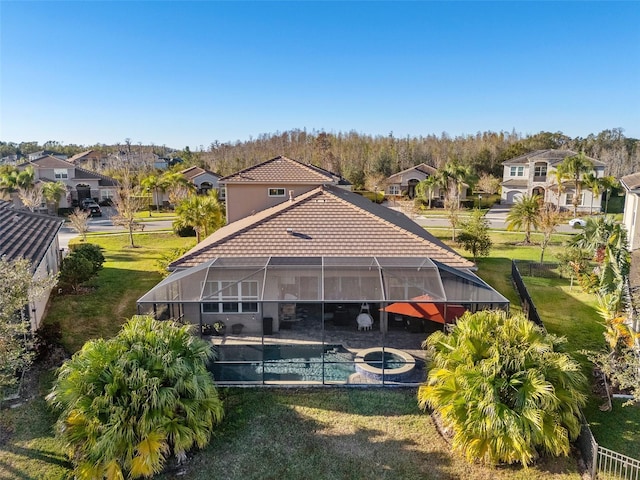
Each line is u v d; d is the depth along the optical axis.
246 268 18.38
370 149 124.00
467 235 39.56
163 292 17.39
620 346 16.67
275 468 12.54
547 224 39.88
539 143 120.00
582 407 14.30
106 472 11.30
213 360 17.50
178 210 43.88
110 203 85.12
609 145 131.12
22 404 15.33
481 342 13.35
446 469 12.55
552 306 26.83
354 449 13.35
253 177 34.72
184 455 12.74
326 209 24.05
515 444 11.76
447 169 76.44
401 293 17.27
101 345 12.98
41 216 32.12
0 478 11.84
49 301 27.03
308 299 17.00
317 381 16.84
